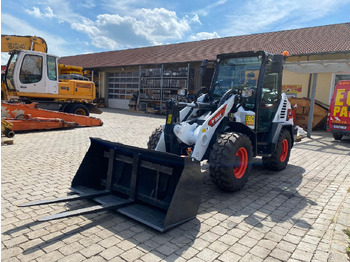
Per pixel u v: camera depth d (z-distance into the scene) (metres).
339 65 9.76
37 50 11.91
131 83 23.34
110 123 12.91
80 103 12.59
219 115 4.32
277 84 5.61
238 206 3.86
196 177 3.27
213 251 2.72
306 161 6.79
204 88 5.42
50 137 8.56
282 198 4.22
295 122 12.85
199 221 3.36
